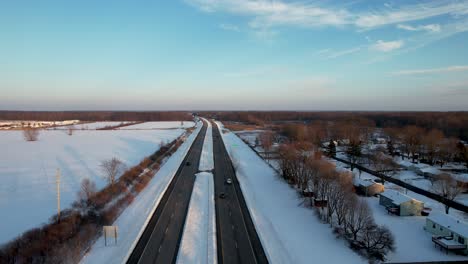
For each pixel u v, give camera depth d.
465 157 94.50
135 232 47.25
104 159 104.31
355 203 49.34
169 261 39.19
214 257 39.97
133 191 69.00
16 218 51.56
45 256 38.44
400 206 56.00
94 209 54.38
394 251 42.50
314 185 62.16
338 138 150.88
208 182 77.19
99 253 40.62
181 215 55.19
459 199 65.31
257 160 107.88
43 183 73.50
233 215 55.38
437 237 44.78
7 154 115.12
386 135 160.00
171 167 95.31
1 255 37.31
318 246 44.03
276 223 52.12
